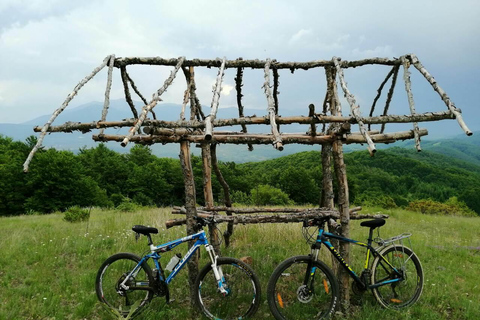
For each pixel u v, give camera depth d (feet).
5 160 124.77
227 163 211.82
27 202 106.32
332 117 11.96
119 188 177.58
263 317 11.66
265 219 13.24
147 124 11.96
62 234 24.97
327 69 15.61
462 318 12.28
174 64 15.12
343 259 12.34
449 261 19.34
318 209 16.30
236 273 12.34
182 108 15.66
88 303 12.80
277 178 204.33
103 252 19.76
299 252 19.35
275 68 15.19
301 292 11.73
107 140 13.02
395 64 14.98
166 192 190.70
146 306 12.15
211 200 19.25
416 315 12.19
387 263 12.69
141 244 21.42
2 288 14.61
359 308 12.37
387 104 16.97
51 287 14.65
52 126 12.32
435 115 12.05
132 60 15.08
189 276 13.01
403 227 33.60
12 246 20.67
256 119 12.13
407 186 262.47
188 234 12.91
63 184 110.52
